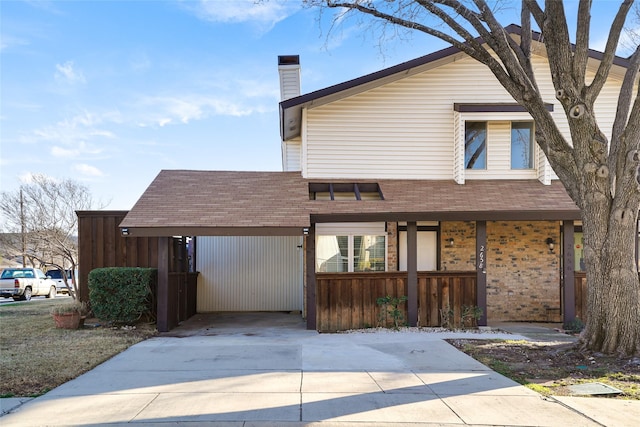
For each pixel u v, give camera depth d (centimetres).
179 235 985
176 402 511
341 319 1055
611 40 726
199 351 790
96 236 1206
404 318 1066
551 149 784
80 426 443
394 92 1252
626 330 716
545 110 780
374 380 601
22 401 516
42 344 835
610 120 1260
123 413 477
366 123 1247
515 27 1219
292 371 650
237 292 1456
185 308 1253
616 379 604
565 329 1041
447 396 534
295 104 1170
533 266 1222
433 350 791
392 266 1195
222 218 1013
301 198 1120
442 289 1080
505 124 1250
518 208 1037
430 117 1254
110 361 716
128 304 1038
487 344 838
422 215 1031
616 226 725
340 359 725
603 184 738
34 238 1744
